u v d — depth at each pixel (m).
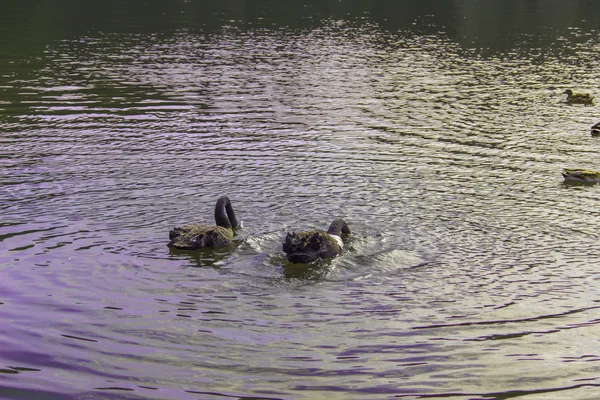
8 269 11.99
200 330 10.16
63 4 55.44
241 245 13.35
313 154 19.69
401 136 22.08
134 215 14.73
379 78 31.73
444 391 8.67
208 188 16.55
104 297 11.13
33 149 19.89
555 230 14.20
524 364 9.29
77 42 39.28
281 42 41.03
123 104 25.98
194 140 21.16
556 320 10.52
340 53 37.91
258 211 15.13
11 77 30.19
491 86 30.50
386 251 13.07
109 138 21.28
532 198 16.27
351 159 19.25
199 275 12.04
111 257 12.62
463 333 10.12
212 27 46.06
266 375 9.00
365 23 49.53
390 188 16.75
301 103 26.73
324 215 14.91
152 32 43.38
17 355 9.38
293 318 10.57
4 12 50.31
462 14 55.38
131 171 17.84
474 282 11.83
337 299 11.21
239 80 30.70
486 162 19.34
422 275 12.10
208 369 9.13
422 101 27.44
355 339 9.94
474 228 14.27
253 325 10.34
